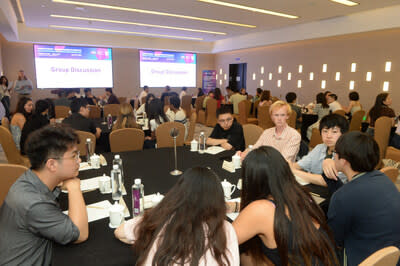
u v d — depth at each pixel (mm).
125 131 2988
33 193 1049
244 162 1071
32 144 1074
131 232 1041
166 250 742
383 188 1182
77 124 3240
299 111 5973
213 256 756
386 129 3904
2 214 1061
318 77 8977
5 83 7027
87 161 2227
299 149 2420
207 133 7141
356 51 7875
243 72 11969
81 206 1153
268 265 1095
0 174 1626
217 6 6016
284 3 5730
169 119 4051
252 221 989
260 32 9594
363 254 1194
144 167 2084
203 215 788
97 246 1095
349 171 1284
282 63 10141
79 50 10273
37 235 1065
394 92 7148
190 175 840
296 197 989
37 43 9555
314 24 7797
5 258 1060
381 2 5648
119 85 11258
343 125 1828
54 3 5809
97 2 5711
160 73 12008
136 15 6922
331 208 1261
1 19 5523
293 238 927
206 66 13203
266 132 2561
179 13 6676
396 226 1152
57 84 10086
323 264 944
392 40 7047
